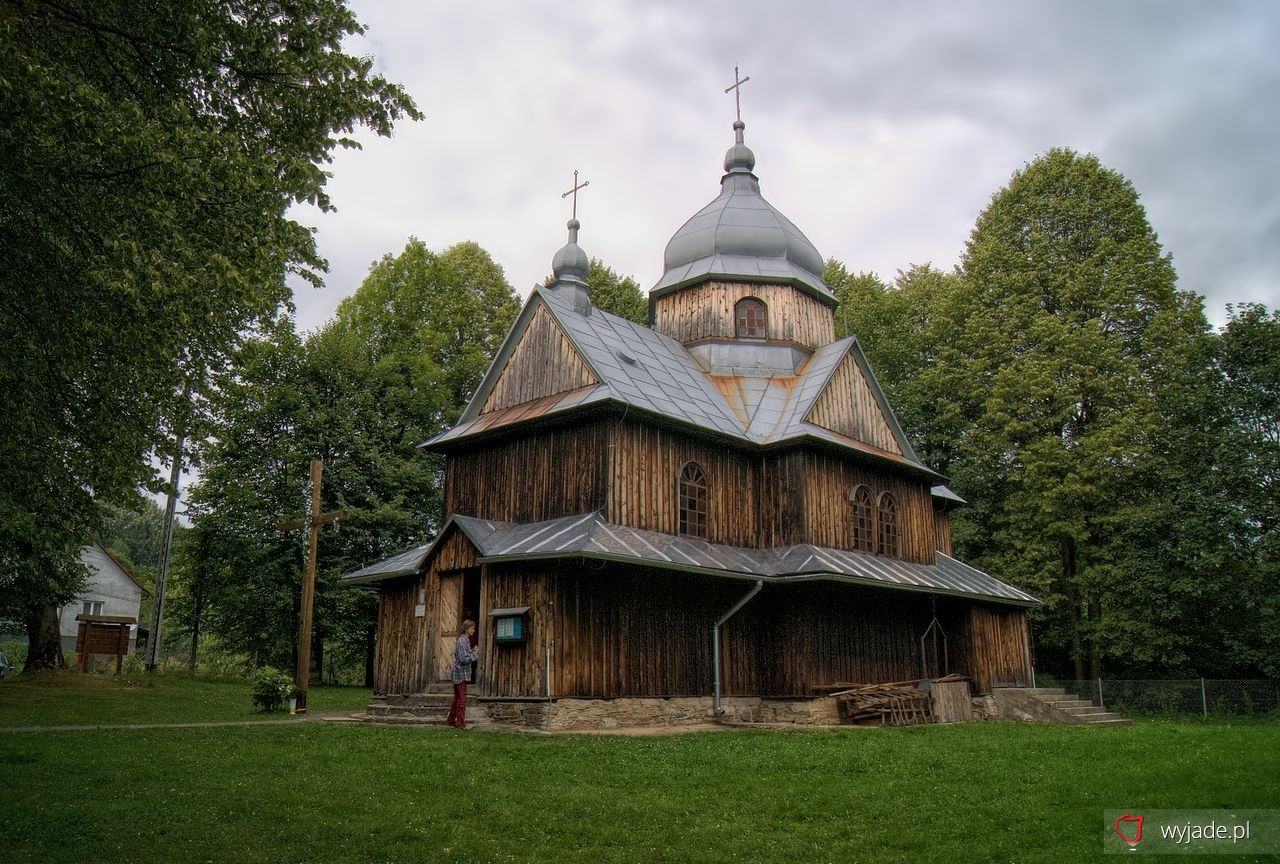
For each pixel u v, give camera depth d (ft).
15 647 177.17
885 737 58.80
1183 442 104.58
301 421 120.47
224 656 166.91
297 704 75.46
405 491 124.06
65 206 37.70
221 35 44.06
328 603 118.11
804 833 31.68
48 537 47.11
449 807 34.30
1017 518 119.14
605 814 33.71
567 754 46.57
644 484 72.64
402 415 131.23
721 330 95.50
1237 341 103.40
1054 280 124.67
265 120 46.01
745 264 98.53
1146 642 108.17
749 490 82.23
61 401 48.19
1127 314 120.57
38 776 38.04
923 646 87.25
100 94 34.83
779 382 91.09
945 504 107.34
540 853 29.22
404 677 74.49
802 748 50.93
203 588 124.36
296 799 34.86
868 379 93.30
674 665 69.82
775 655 76.28
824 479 82.84
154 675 113.29
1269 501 98.73
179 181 37.63
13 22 35.47
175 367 50.21
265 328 55.72
